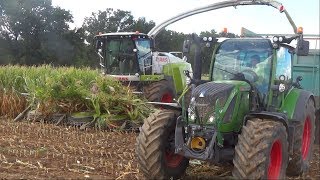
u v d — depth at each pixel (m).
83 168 7.05
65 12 33.50
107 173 6.82
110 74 14.27
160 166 6.14
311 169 7.99
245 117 6.02
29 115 12.37
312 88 11.49
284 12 11.31
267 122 5.79
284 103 7.02
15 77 14.18
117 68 14.19
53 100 11.89
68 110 11.77
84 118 11.38
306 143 7.74
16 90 13.95
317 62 11.42
